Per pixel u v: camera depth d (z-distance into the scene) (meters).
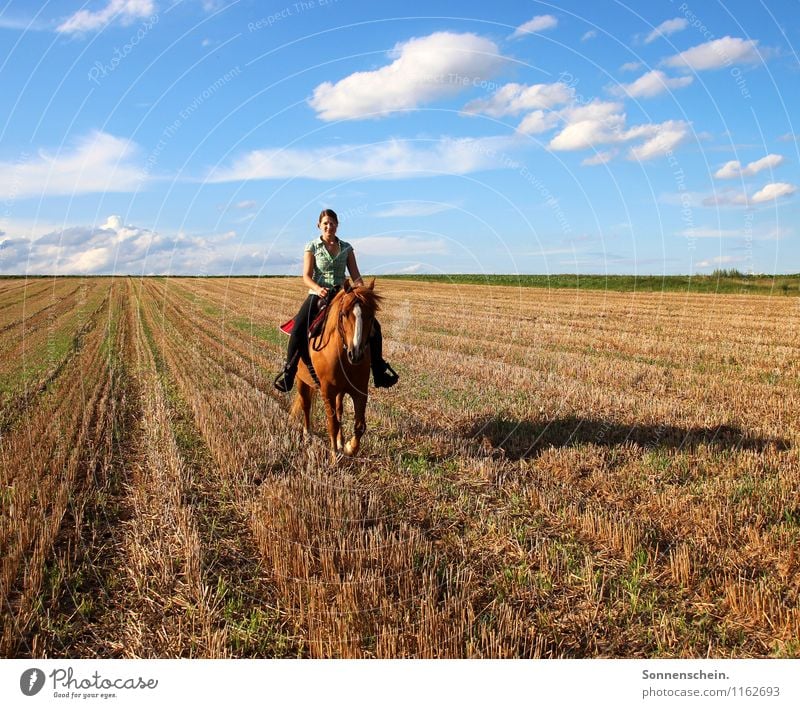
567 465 7.03
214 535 5.66
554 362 13.43
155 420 9.61
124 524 6.01
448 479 6.84
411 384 11.60
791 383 11.29
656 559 4.95
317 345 7.15
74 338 20.97
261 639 4.12
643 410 9.20
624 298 32.47
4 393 11.96
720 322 20.94
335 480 6.57
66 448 8.07
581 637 4.11
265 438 8.06
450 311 24.81
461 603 4.27
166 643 4.13
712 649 3.93
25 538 5.39
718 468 6.84
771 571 4.71
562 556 5.05
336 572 4.77
